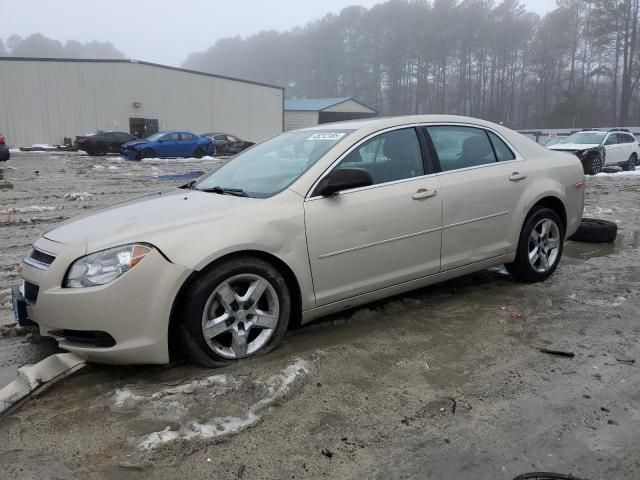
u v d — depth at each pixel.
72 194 11.90
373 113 66.12
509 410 2.97
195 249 3.25
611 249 6.81
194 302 3.26
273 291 3.56
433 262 4.31
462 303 4.65
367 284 3.97
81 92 37.34
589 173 18.67
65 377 3.33
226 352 3.44
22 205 10.77
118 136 29.75
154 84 39.94
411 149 4.32
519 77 91.94
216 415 2.88
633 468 2.50
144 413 2.91
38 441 2.72
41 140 36.53
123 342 3.15
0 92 35.06
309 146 4.22
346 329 4.08
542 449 2.63
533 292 4.95
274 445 2.66
